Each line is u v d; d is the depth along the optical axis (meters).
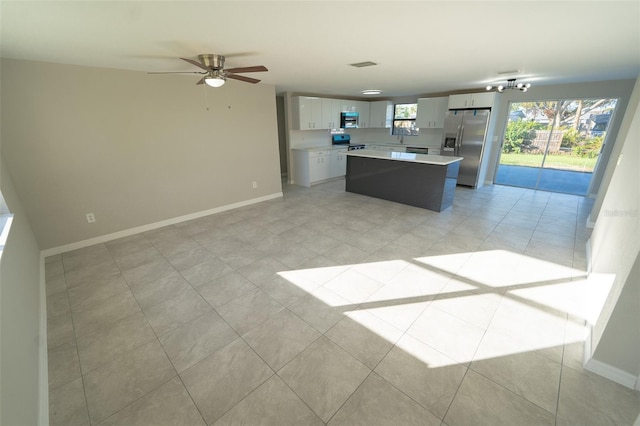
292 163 6.99
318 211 4.80
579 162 5.66
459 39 2.37
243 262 3.07
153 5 1.63
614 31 2.15
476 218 4.36
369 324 2.13
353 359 1.82
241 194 5.10
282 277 2.77
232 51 2.67
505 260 3.06
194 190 4.44
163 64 3.19
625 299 1.50
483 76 4.30
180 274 2.84
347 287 2.60
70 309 2.31
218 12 1.75
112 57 2.84
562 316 2.19
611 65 3.46
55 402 1.55
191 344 1.95
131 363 1.80
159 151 3.95
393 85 5.36
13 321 1.44
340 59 3.08
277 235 3.79
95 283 2.68
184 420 1.46
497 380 1.66
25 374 1.40
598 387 1.60
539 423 1.42
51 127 3.09
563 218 4.32
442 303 2.36
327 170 7.13
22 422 1.19
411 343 1.94
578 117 5.51
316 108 6.74
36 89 2.95
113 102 3.45
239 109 4.73
